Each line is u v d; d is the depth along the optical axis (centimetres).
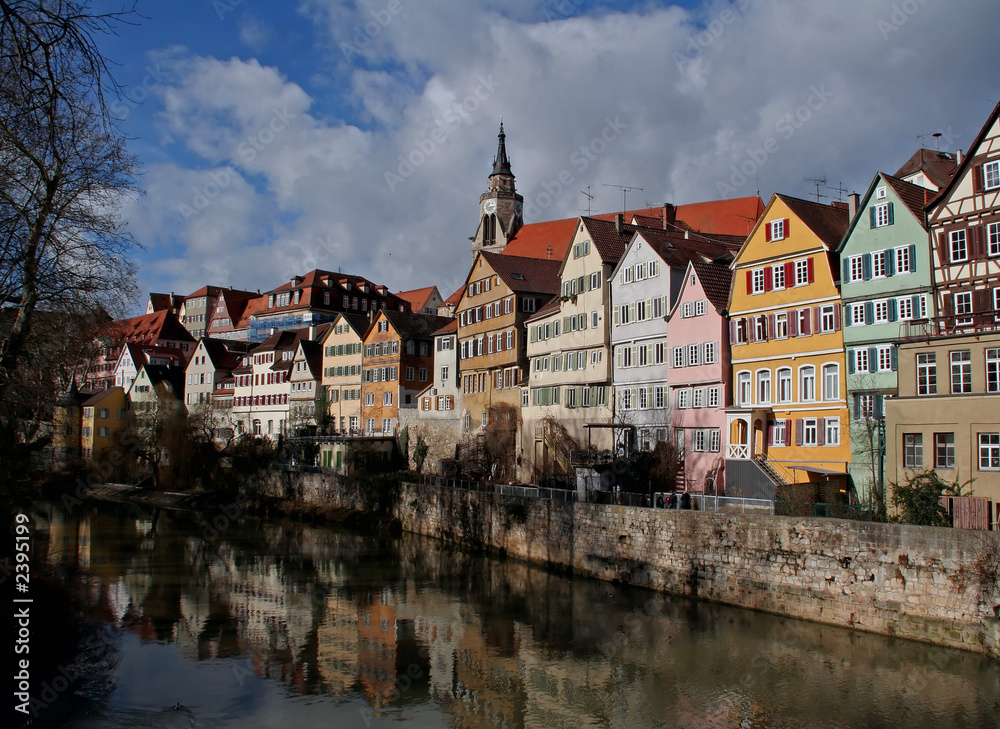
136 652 2848
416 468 6644
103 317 2705
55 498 7694
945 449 2989
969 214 3278
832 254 3850
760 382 4169
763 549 3045
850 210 3925
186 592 3775
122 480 8525
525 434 6028
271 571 4244
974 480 2862
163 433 7994
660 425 4647
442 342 7331
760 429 4119
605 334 5203
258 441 7750
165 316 13438
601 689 2442
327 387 9156
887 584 2666
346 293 11731
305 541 5228
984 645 2416
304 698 2425
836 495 3531
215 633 3098
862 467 3534
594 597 3462
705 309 4469
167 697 2417
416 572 4169
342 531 5678
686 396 4584
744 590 3108
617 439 4869
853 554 2762
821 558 2855
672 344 4659
